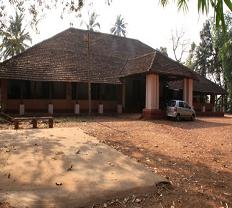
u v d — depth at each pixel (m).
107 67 28.62
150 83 23.48
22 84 24.44
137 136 14.69
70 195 6.73
